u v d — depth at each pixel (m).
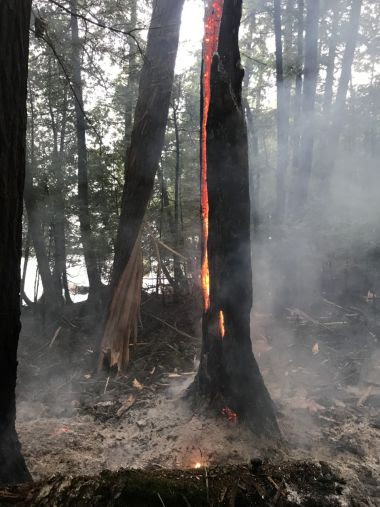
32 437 3.44
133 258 5.33
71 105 7.58
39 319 7.69
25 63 2.03
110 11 5.22
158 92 5.23
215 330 3.19
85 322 7.00
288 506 1.31
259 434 3.00
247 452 2.86
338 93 7.02
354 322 5.36
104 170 8.13
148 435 3.24
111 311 5.25
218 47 2.92
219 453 2.84
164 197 9.04
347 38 6.86
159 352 5.51
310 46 6.55
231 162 3.00
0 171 1.96
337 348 4.79
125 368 5.14
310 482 1.42
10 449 2.22
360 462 2.77
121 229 5.41
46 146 8.09
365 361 4.40
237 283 3.10
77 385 4.88
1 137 1.94
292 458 2.83
